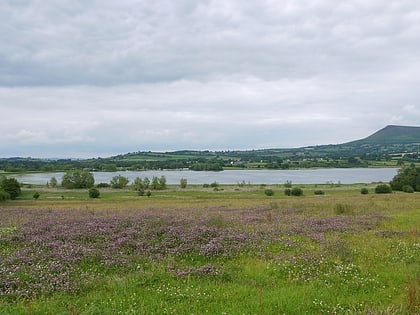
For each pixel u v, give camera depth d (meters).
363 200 48.84
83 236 16.48
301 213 29.56
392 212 30.05
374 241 17.30
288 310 9.22
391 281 11.56
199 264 13.29
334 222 23.41
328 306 9.47
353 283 11.30
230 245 15.43
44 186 152.38
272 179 193.38
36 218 23.97
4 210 35.47
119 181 142.62
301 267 12.75
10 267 11.92
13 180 96.50
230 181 183.12
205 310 9.20
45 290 10.25
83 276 11.38
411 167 105.81
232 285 11.05
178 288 10.62
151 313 8.95
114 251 14.17
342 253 14.44
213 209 34.31
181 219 21.47
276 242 16.52
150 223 19.61
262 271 12.39
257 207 36.41
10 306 9.30
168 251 14.52
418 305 8.98
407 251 15.19
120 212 29.25
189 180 192.50
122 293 10.23
